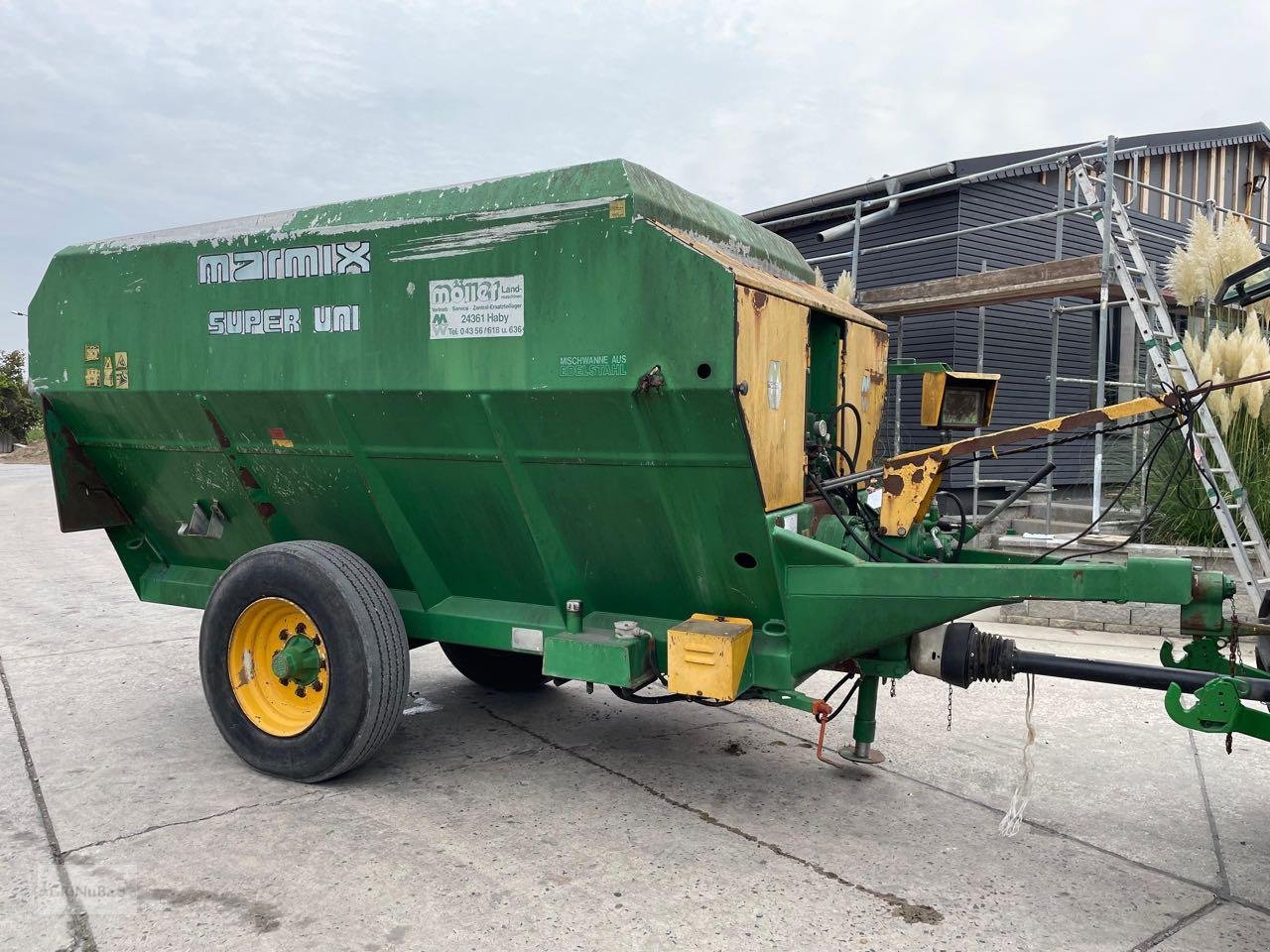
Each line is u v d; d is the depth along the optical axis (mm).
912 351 12508
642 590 4008
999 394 12539
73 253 4785
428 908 3109
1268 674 3336
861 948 2932
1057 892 3338
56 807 3893
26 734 4840
